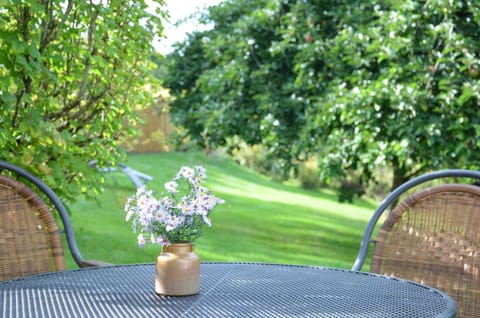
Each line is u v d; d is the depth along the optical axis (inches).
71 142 129.0
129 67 138.9
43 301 68.3
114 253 285.3
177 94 337.7
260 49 296.7
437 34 239.5
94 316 62.5
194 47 337.1
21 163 121.6
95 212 361.7
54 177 124.6
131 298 69.8
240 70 288.8
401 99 229.3
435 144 236.8
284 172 292.0
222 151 618.5
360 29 252.8
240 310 65.1
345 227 442.0
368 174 296.7
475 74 229.9
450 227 96.4
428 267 96.1
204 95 312.0
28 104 123.3
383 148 238.8
